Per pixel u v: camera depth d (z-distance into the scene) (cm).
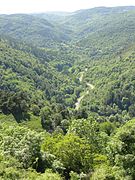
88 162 3506
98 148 4062
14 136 3591
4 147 3303
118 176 2831
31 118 11450
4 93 12550
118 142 2986
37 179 2602
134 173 2830
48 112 12062
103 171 2908
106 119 15600
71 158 3534
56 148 3650
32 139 3372
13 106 11488
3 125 6206
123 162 2891
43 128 11050
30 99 14562
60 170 3328
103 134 4369
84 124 4359
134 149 2933
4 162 2734
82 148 3619
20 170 2695
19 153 3156
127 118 17112
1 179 2425
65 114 12694
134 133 2989
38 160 3266
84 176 3131
